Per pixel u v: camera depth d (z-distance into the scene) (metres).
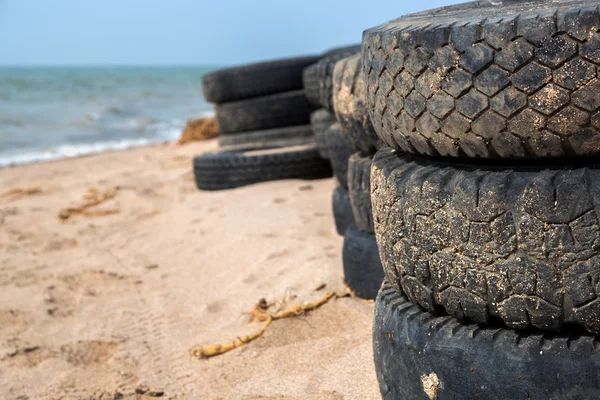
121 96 27.78
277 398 1.99
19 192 6.12
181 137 10.01
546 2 1.38
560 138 1.27
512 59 1.27
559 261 1.28
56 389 2.24
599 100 1.21
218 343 2.44
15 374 2.36
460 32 1.33
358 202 2.44
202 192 4.95
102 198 5.44
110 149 11.38
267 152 4.90
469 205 1.36
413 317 1.55
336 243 3.13
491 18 1.31
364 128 2.38
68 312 2.95
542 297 1.31
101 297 3.12
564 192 1.26
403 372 1.56
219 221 3.97
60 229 4.55
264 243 3.36
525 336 1.37
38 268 3.65
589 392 1.28
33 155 10.68
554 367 1.31
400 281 1.58
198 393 2.13
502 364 1.36
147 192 5.53
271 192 4.36
